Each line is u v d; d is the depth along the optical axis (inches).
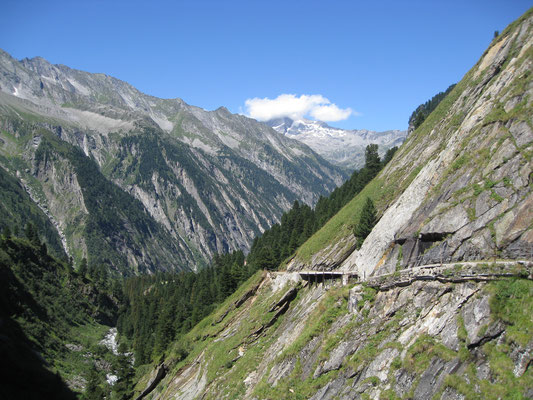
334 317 1927.9
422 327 1407.5
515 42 2407.7
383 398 1364.4
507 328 1140.5
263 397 1932.8
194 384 2928.2
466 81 2913.4
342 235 3043.8
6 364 2439.7
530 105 1625.2
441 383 1206.3
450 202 1667.1
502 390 1056.2
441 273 1430.9
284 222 6067.9
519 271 1191.6
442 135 2738.7
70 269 6761.8
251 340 2721.5
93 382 3132.4
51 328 4365.2
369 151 4527.6
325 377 1694.1
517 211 1368.1
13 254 5231.3
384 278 1744.6
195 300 5255.9
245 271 4515.3
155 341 4453.7
